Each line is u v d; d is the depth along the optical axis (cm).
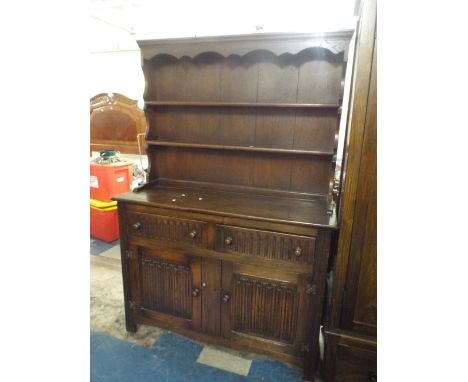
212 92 187
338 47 148
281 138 180
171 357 168
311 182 179
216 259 155
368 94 115
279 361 166
